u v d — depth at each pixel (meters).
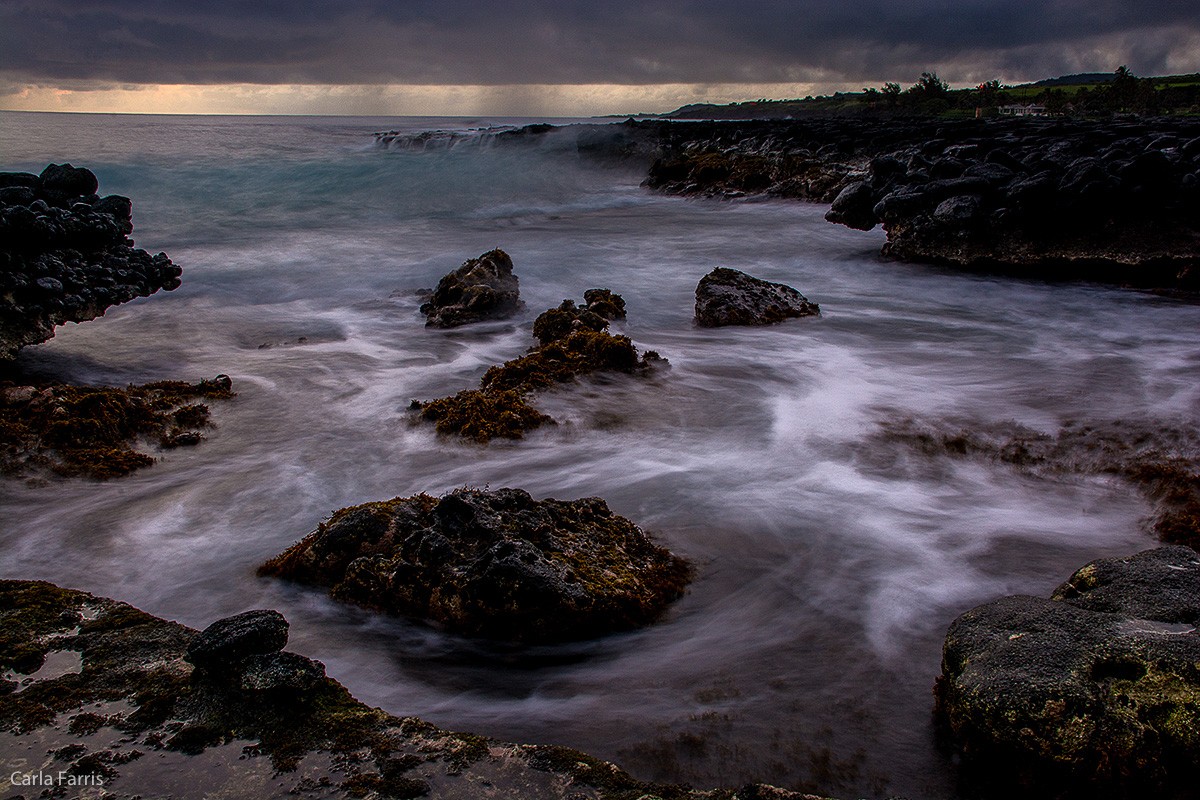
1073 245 13.27
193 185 29.12
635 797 2.70
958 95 115.31
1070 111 80.12
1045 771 2.88
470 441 7.06
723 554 5.06
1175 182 12.72
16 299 8.32
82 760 2.78
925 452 6.73
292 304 13.29
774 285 12.15
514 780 2.77
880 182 16.84
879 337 10.62
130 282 9.69
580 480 6.25
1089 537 5.23
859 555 5.04
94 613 3.83
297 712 3.07
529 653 4.02
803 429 7.31
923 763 3.19
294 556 4.78
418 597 4.23
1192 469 6.03
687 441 7.07
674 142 45.03
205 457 6.84
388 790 2.69
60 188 10.05
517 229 22.59
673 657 4.00
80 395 7.49
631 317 11.94
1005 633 3.34
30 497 5.99
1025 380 8.70
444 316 11.43
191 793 2.64
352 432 7.41
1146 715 2.87
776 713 3.51
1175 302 11.87
